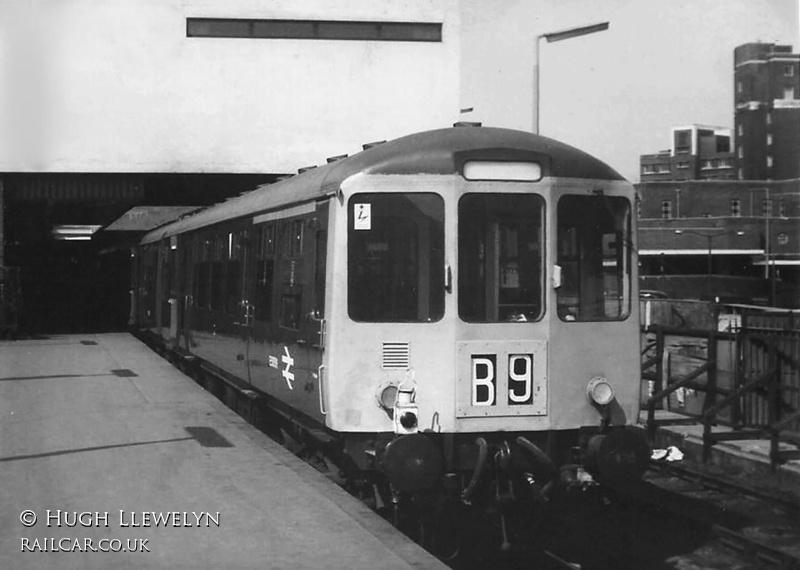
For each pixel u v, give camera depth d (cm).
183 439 1054
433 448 768
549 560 805
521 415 799
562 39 1972
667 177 10931
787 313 1227
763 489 1024
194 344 1647
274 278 1044
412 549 635
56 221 3881
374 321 797
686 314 1720
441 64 2770
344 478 896
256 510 736
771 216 8250
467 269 797
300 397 926
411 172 800
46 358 2078
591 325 819
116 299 3731
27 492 796
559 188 814
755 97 9762
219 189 3131
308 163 2739
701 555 834
